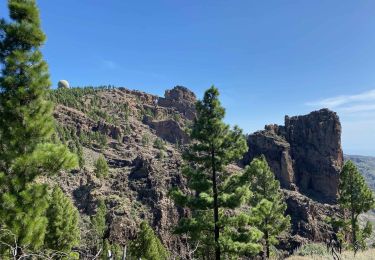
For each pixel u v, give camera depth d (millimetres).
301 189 146750
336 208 121438
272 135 157625
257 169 25047
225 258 25922
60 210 33750
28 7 16031
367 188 48781
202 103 24297
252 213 25922
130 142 185375
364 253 25031
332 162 148125
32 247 14969
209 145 24047
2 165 15641
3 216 14250
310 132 155500
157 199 96062
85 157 139625
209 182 23781
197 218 23812
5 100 15570
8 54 16141
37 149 15922
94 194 93875
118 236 76250
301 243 89812
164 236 84562
